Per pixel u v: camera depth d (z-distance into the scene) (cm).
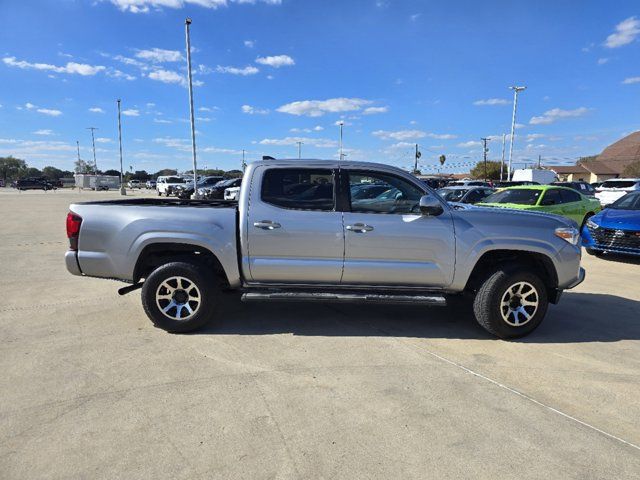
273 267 473
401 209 480
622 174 6378
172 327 470
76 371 380
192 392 347
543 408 332
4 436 287
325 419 312
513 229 473
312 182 477
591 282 747
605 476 257
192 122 2486
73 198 3700
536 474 258
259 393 347
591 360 421
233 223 471
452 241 470
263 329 490
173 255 491
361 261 471
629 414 325
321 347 441
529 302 472
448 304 599
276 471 257
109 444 280
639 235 870
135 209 473
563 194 1157
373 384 365
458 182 3027
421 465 264
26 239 1183
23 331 474
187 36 2369
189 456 269
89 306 567
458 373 388
